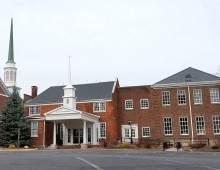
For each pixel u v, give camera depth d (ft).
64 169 50.11
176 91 159.43
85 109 173.58
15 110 155.53
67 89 165.17
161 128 157.38
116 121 170.71
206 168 50.14
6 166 55.47
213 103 154.30
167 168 50.47
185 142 152.35
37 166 55.11
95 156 81.41
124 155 86.22
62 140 168.25
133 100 174.60
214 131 151.94
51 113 152.35
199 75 161.38
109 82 186.70
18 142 148.25
